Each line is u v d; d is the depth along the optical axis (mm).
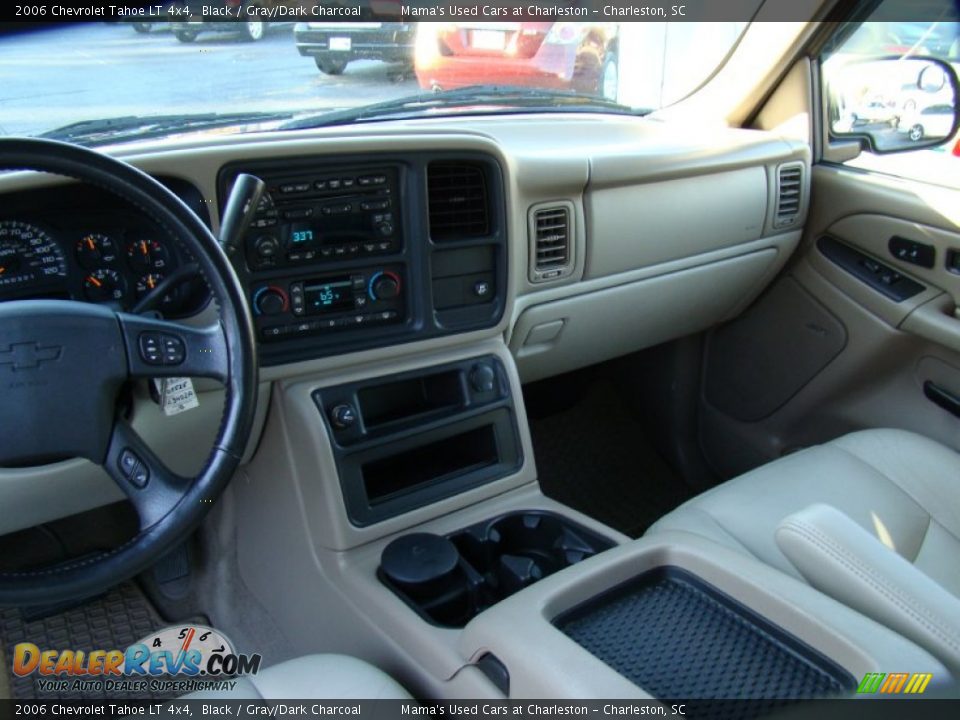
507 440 1646
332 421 1456
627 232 1877
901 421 2146
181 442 1439
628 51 2258
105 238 1252
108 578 1010
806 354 2287
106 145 1431
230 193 1190
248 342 1054
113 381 1048
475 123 2086
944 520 1611
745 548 1440
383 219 1465
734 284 2217
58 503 1385
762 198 2113
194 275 1148
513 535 1598
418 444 1539
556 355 2021
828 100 2211
